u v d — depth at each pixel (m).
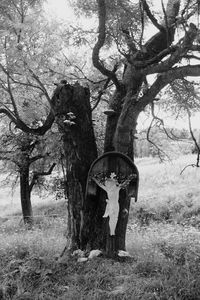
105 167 10.31
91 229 10.43
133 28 10.24
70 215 10.66
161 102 12.09
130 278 8.85
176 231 15.49
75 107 10.60
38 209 34.25
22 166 23.42
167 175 36.84
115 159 10.32
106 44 11.52
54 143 18.94
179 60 9.51
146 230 17.31
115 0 9.81
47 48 11.73
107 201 10.25
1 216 34.09
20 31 11.09
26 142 22.16
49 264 9.73
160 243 11.94
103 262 9.77
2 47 11.06
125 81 10.67
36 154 24.53
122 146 10.29
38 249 11.13
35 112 17.50
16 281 8.94
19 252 10.78
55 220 23.17
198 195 28.14
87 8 11.44
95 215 10.44
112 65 13.59
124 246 10.45
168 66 9.41
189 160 41.25
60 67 13.50
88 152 10.67
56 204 34.62
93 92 13.52
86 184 10.43
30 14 11.79
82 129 10.62
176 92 11.49
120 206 10.34
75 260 10.02
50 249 11.20
